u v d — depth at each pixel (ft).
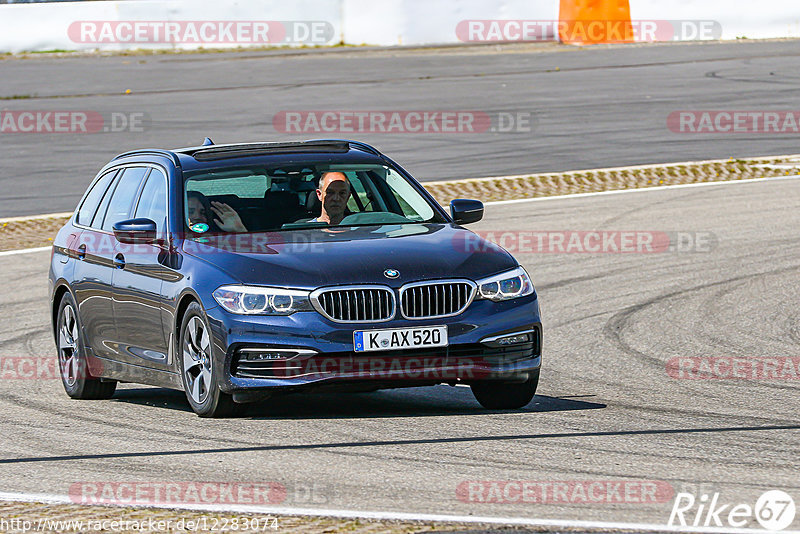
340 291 71.10
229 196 81.51
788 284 123.65
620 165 205.05
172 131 252.83
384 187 84.64
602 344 101.76
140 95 307.58
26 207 192.03
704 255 140.77
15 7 430.20
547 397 81.51
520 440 66.59
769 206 169.07
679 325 107.86
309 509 53.11
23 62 398.62
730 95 268.00
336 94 295.28
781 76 290.15
